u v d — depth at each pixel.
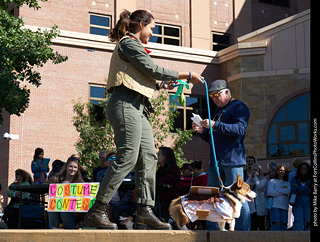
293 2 30.00
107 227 4.40
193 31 27.05
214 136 6.22
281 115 23.61
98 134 18.47
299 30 23.41
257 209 10.49
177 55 25.09
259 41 24.16
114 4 25.64
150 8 26.33
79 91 23.22
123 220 7.99
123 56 4.43
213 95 6.29
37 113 22.14
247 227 6.16
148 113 4.70
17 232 3.85
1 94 13.42
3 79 13.49
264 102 23.86
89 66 23.59
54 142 22.33
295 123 23.28
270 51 24.05
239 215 5.75
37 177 12.88
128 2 25.84
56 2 24.16
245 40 24.72
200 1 27.45
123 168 4.38
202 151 24.83
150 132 4.61
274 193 10.16
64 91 22.86
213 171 6.30
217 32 27.81
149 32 4.67
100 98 23.72
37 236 3.83
